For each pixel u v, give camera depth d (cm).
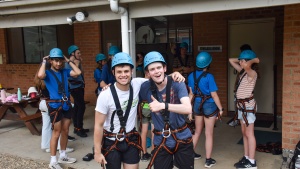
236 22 690
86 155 493
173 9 441
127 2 443
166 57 773
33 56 948
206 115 439
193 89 444
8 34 970
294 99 437
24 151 547
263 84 681
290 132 446
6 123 740
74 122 617
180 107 283
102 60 639
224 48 701
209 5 418
